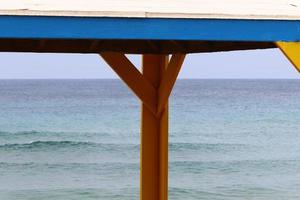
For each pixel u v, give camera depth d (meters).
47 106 64.56
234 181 34.75
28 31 5.24
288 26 5.43
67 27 5.27
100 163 37.75
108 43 8.96
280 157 39.91
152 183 9.38
